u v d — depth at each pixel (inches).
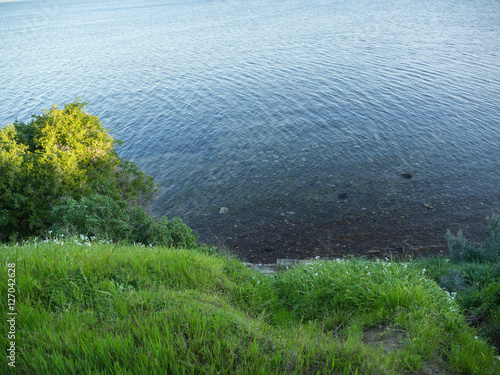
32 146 640.4
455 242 437.4
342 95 1526.8
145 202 810.8
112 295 173.5
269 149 1093.8
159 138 1262.3
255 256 593.0
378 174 876.0
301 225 684.1
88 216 370.3
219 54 2625.5
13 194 520.4
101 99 1769.2
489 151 943.0
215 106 1544.0
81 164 653.3
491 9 3496.6
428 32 2679.6
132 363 125.0
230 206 791.1
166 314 155.9
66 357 126.5
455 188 780.6
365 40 2608.3
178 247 372.2
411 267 265.9
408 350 160.7
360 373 135.8
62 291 168.4
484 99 1302.9
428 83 1550.2
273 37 3110.2
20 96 1893.5
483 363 154.5
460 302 233.9
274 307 243.6
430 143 1023.6
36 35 4793.3
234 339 143.8
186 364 124.3
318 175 898.7
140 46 3294.8
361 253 573.6
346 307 223.8
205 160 1060.5
